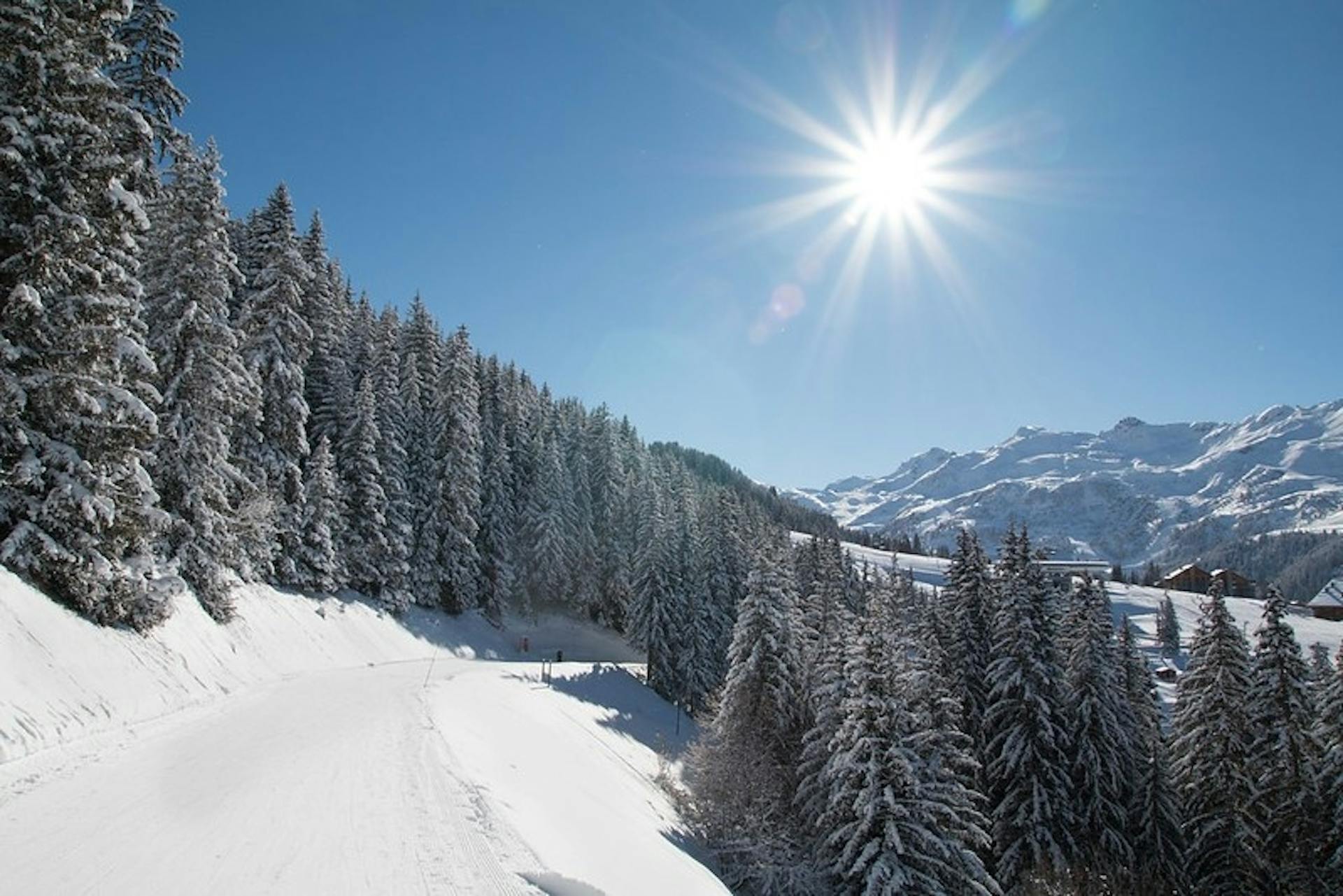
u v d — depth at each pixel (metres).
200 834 8.67
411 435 53.06
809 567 62.59
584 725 31.84
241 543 31.61
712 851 24.02
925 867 21.08
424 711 19.20
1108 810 27.61
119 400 15.97
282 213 36.25
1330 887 27.50
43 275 14.77
